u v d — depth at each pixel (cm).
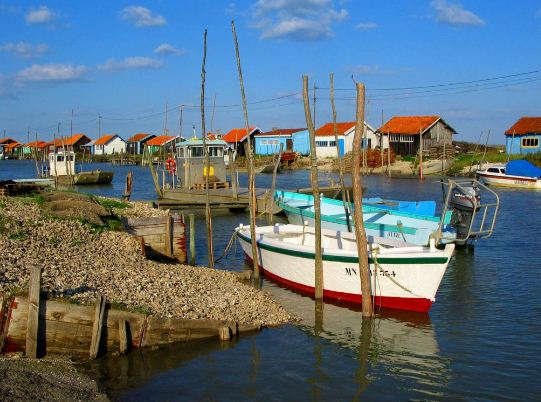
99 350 1140
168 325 1202
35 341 1076
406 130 7400
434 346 1252
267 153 8631
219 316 1311
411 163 6869
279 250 1756
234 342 1245
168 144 9919
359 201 1391
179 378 1072
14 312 1080
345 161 6981
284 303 1569
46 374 1009
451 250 1382
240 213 3419
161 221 1966
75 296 1163
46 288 1163
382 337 1303
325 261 1580
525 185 5103
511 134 6588
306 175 6825
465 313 1480
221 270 1841
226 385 1052
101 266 1448
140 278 1420
